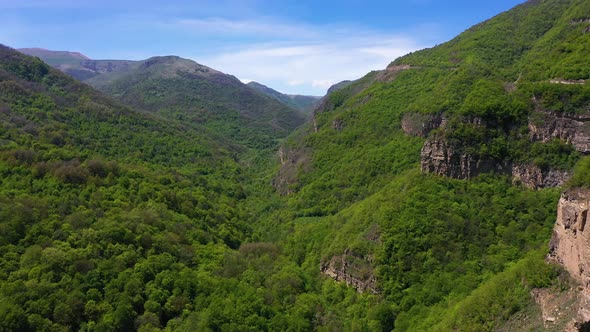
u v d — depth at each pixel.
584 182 44.59
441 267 69.06
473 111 81.00
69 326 66.50
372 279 72.88
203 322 70.50
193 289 78.38
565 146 71.88
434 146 83.06
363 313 70.12
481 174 78.06
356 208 99.25
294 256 99.06
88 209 90.81
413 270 70.25
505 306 51.16
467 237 71.50
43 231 79.62
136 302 72.88
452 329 53.84
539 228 68.25
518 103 78.50
